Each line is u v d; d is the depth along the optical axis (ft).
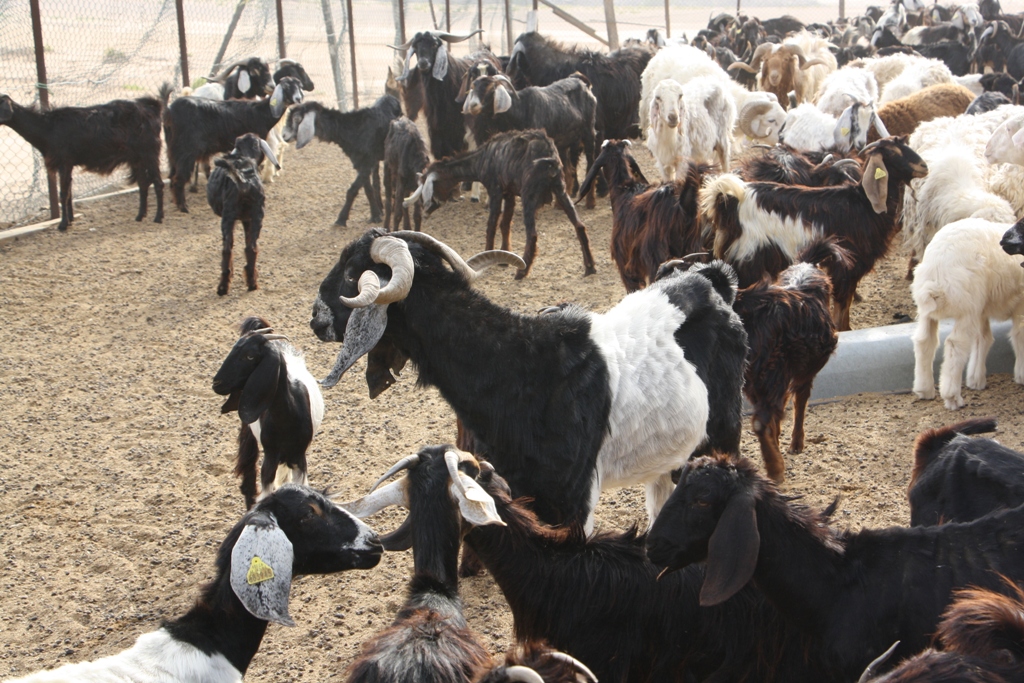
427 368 14.87
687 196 26.30
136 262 36.55
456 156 35.35
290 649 15.20
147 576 17.30
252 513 11.36
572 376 14.46
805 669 11.96
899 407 23.39
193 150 43.11
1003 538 11.68
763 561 11.39
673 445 15.43
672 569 11.57
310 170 53.01
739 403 16.79
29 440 22.62
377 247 14.58
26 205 43.65
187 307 31.73
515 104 41.24
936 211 29.12
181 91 48.55
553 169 32.89
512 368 14.38
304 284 34.04
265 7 65.82
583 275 34.24
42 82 43.98
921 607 11.37
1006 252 21.16
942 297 22.22
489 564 12.40
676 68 48.65
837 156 32.94
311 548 11.64
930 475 14.53
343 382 25.95
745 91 49.11
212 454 21.89
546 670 10.43
